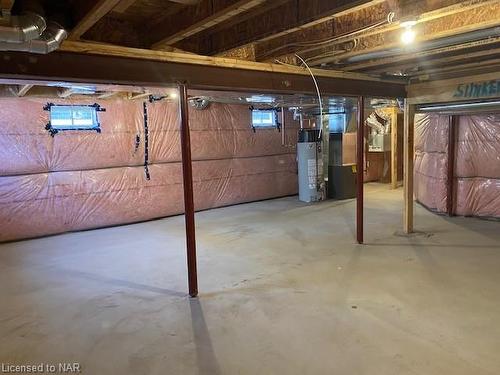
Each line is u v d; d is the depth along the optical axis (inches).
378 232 182.9
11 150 187.0
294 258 149.3
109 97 206.7
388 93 165.6
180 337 93.2
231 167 271.7
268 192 293.7
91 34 99.3
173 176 242.2
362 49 115.8
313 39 107.7
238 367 80.0
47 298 119.2
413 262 139.0
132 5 90.7
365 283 121.1
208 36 115.0
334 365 79.2
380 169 362.3
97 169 214.7
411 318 97.6
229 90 124.0
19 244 185.5
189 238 116.3
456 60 137.3
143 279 133.8
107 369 81.3
